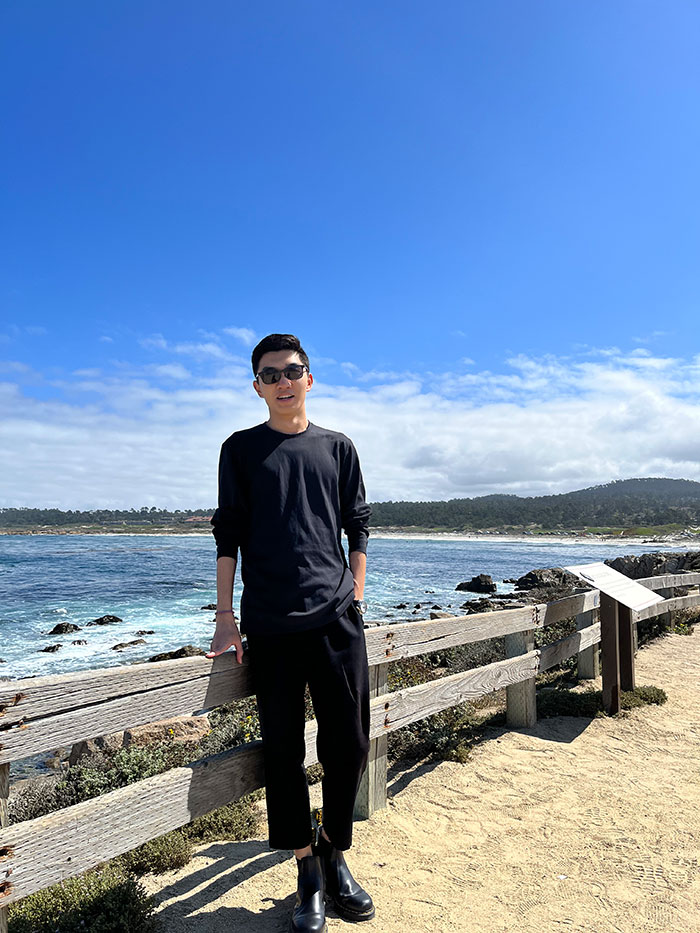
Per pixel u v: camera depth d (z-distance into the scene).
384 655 3.48
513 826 3.39
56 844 1.92
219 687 2.48
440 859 3.02
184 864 3.02
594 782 4.02
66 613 22.47
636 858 3.03
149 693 2.20
